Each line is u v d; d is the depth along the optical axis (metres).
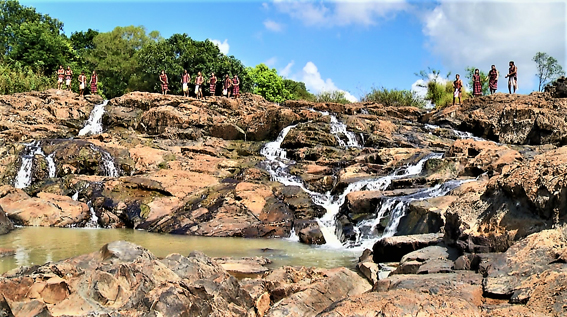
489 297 5.50
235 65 41.28
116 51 49.72
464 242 7.80
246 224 15.17
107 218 16.08
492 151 15.57
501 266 6.04
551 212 6.67
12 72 36.38
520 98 26.62
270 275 8.31
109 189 17.59
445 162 16.42
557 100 24.84
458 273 6.66
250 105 30.33
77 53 50.75
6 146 20.14
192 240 13.85
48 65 42.31
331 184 18.53
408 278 6.73
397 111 30.70
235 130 26.41
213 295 5.95
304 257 11.81
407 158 18.69
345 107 30.12
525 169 7.47
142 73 41.53
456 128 27.30
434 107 34.78
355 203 14.61
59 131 25.41
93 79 35.56
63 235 13.98
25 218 15.53
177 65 38.69
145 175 18.81
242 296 6.49
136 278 5.94
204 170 20.45
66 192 17.81
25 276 5.74
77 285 5.70
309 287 7.16
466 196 8.98
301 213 15.84
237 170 20.67
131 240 13.51
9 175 19.25
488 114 26.52
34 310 5.06
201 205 16.30
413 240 9.64
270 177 19.70
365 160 19.80
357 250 12.89
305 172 20.11
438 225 10.96
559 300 4.76
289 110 26.58
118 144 22.44
